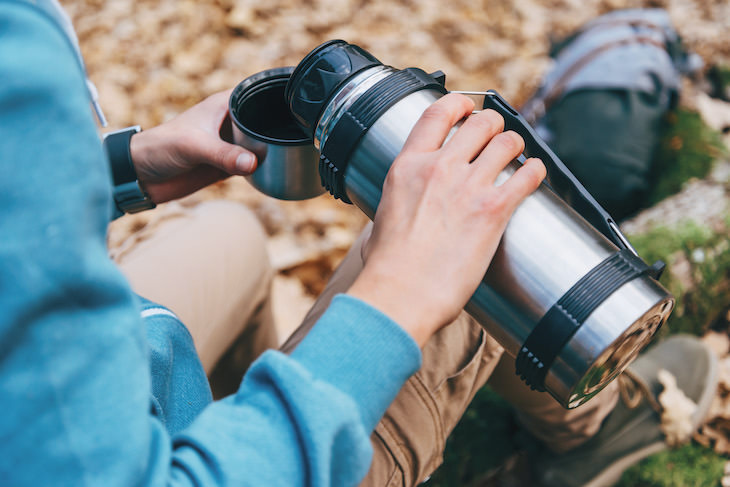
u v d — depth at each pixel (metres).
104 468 0.42
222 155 0.94
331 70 0.81
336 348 0.56
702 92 2.46
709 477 1.56
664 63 2.15
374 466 0.90
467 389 0.98
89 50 2.54
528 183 0.65
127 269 1.14
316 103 0.81
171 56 2.54
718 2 2.81
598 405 1.34
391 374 0.56
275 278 2.06
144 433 0.45
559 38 2.58
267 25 2.65
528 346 0.69
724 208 1.79
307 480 0.52
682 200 1.87
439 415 0.94
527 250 0.67
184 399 0.80
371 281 0.59
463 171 0.63
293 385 0.52
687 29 2.70
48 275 0.38
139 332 0.45
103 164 0.42
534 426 1.42
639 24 2.24
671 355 1.61
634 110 2.05
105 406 0.42
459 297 0.60
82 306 0.40
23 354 0.38
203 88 2.48
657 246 1.69
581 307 0.65
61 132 0.38
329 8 2.73
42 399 0.39
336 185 0.82
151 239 1.22
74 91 0.39
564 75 2.21
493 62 2.66
